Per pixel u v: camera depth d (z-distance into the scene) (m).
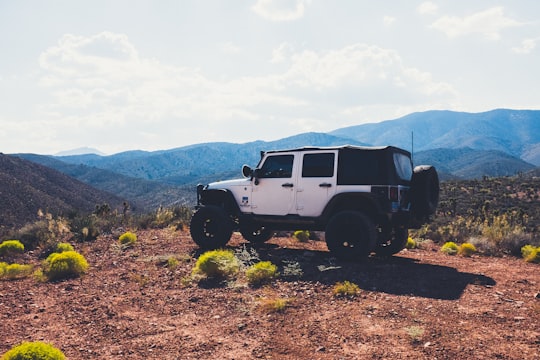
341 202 8.50
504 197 62.47
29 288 7.04
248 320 5.27
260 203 9.27
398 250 9.47
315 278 7.11
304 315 5.40
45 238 11.84
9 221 88.06
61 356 3.95
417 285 6.68
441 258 9.66
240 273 7.47
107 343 4.64
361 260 8.08
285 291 6.46
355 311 5.48
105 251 10.30
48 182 139.25
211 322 5.25
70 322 5.36
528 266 8.62
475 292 6.27
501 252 10.69
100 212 16.97
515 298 5.96
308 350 4.34
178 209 16.48
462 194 67.00
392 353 4.19
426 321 5.03
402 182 8.34
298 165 8.87
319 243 11.45
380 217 8.26
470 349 4.21
